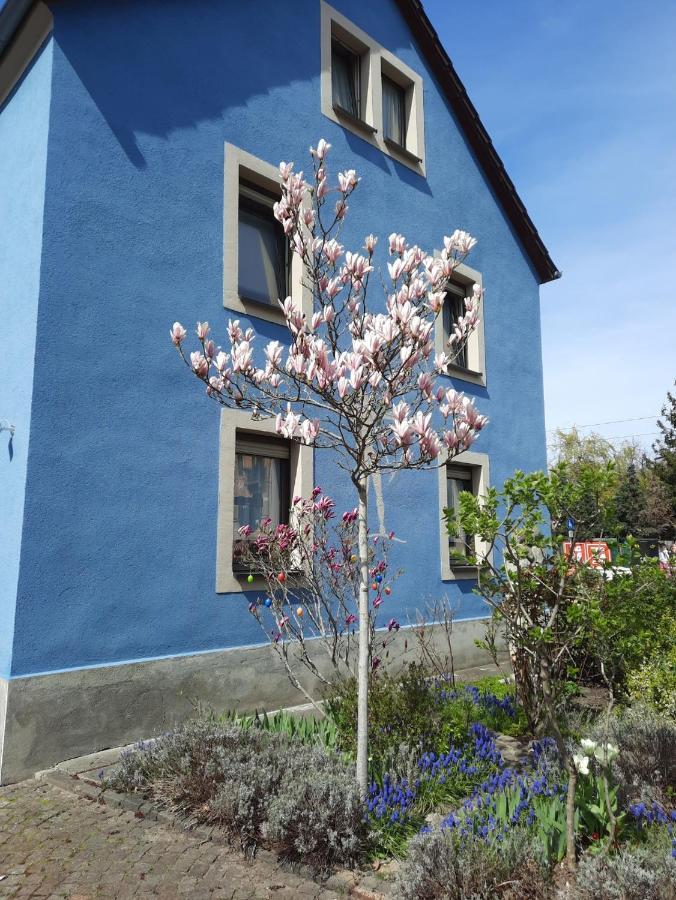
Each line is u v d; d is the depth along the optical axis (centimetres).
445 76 1145
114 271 628
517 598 484
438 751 502
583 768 335
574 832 352
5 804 457
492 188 1242
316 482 794
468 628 1000
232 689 664
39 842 399
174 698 617
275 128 820
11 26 623
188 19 735
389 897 331
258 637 698
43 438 559
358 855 370
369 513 869
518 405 1223
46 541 552
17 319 597
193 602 649
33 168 610
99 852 386
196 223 707
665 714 558
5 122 681
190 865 372
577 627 487
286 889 349
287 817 372
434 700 553
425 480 977
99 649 574
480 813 381
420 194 1057
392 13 1073
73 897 340
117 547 598
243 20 800
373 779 442
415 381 455
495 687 768
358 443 412
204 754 445
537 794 419
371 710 515
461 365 1139
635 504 3462
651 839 354
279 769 428
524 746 564
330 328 450
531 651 486
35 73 634
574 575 476
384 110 1066
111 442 605
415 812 406
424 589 941
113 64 655
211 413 691
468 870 315
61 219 595
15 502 555
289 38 862
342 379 379
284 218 478
